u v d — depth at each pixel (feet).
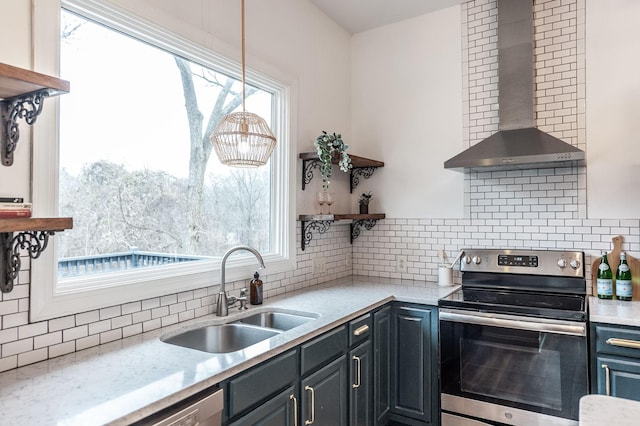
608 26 8.25
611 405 3.58
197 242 7.04
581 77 8.47
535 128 8.37
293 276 8.86
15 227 3.57
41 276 4.60
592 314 6.72
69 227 3.99
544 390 6.86
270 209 8.67
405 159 10.50
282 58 8.66
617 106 8.14
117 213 5.78
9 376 4.16
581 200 8.42
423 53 10.30
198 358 4.70
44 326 4.63
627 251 7.97
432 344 7.89
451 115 9.91
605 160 8.23
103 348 5.06
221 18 7.13
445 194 9.95
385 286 9.37
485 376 7.36
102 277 5.36
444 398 7.72
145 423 3.56
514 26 8.68
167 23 6.11
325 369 6.13
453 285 9.45
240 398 4.55
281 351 5.19
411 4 9.78
